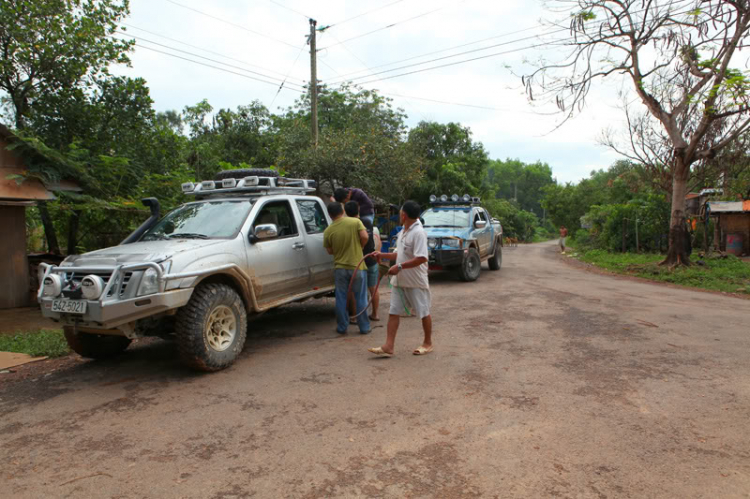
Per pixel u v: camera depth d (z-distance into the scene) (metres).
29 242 15.66
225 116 25.23
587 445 3.21
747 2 11.58
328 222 7.29
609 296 9.29
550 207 45.09
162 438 3.43
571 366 4.86
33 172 8.72
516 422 3.57
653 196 19.38
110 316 4.28
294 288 6.34
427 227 11.77
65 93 11.10
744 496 2.62
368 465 3.00
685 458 3.03
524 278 12.20
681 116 14.38
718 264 14.55
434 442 3.29
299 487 2.77
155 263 4.41
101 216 10.81
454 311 7.76
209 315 4.77
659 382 4.39
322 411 3.84
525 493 2.67
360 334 6.37
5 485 2.85
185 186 6.71
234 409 3.92
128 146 12.09
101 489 2.79
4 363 5.27
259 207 5.94
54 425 3.70
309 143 18.20
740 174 21.31
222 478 2.88
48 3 10.75
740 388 4.24
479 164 29.31
